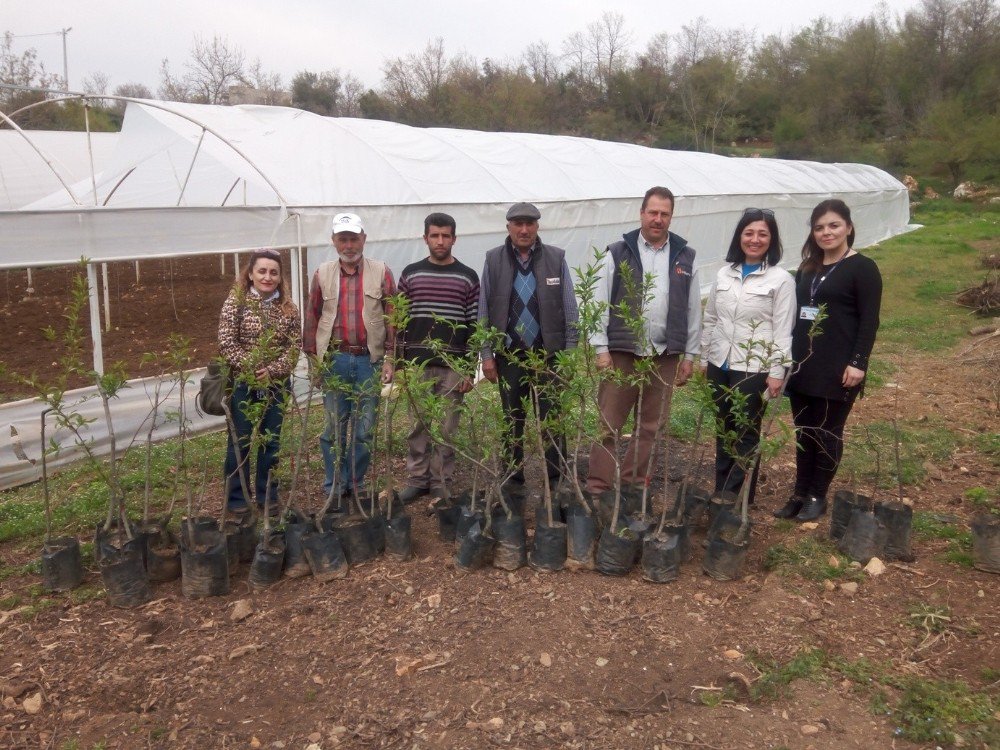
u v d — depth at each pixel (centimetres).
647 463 542
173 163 1080
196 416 767
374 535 465
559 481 516
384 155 1006
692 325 511
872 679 348
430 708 333
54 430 667
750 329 487
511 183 1137
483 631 384
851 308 486
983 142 3456
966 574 441
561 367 443
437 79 4469
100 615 416
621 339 497
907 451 661
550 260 528
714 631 387
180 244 723
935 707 326
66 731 331
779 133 4475
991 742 305
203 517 489
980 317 1297
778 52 5103
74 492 607
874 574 437
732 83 4859
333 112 4647
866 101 4634
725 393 500
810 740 311
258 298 502
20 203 1527
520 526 444
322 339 536
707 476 622
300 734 323
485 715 327
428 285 541
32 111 3025
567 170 1305
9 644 392
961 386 891
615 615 398
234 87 4269
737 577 441
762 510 546
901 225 2725
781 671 352
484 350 543
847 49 4712
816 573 438
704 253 1625
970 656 365
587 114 4775
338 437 477
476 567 443
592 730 317
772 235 479
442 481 496
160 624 405
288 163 908
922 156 3638
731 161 1930
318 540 439
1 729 332
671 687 344
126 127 945
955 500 554
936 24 4447
